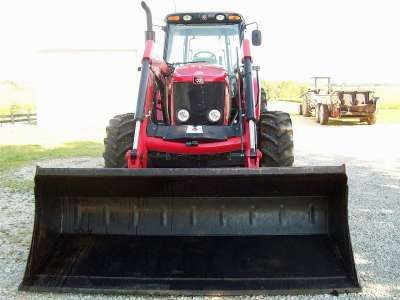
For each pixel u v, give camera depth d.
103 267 3.55
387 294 3.43
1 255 4.22
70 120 19.56
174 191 3.73
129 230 3.83
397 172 8.06
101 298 3.41
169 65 5.82
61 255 3.65
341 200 3.56
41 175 3.50
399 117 20.56
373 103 16.94
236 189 3.70
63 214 3.86
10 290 3.52
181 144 4.61
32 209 5.79
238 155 4.71
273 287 3.37
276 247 3.68
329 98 17.36
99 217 3.85
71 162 9.26
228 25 6.09
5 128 18.44
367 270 3.87
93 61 19.23
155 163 4.78
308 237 3.76
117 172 3.49
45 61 19.34
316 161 9.19
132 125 5.25
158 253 3.66
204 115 4.93
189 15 6.05
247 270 3.50
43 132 16.25
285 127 5.10
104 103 19.44
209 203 3.83
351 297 3.38
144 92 4.60
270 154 5.01
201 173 3.46
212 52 6.06
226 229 3.81
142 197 3.82
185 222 3.83
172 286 3.38
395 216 5.38
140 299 3.40
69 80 19.41
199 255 3.63
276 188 3.69
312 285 3.38
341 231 3.57
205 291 3.34
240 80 5.03
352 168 8.45
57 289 3.38
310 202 3.80
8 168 8.68
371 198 6.21
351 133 14.53
